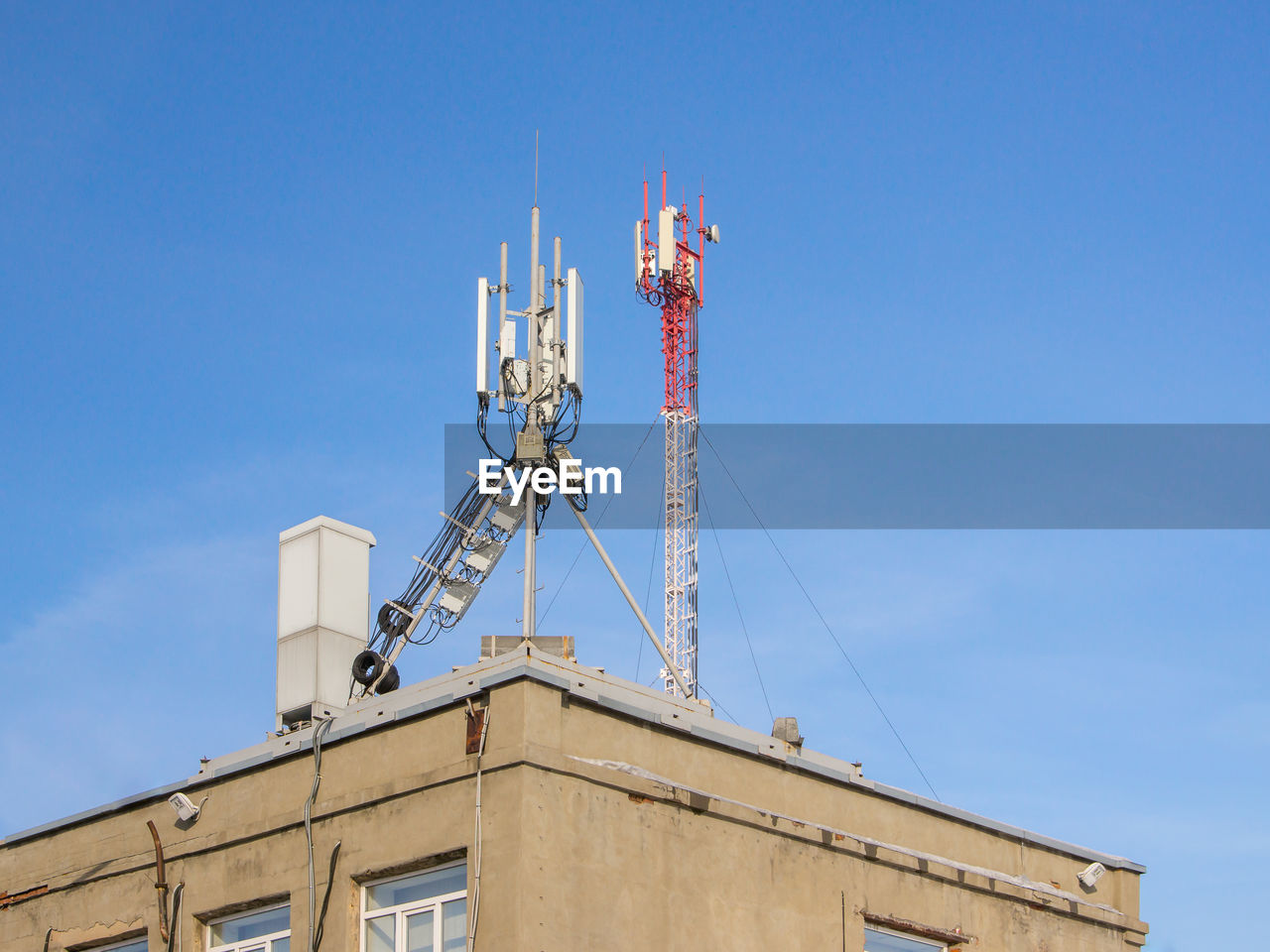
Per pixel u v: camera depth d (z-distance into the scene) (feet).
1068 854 87.25
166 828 78.07
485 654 76.64
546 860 65.51
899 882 78.33
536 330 86.02
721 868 71.51
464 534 93.15
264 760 75.25
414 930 68.28
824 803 77.61
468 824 66.90
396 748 71.15
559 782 67.05
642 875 68.54
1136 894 88.94
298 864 72.08
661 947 68.08
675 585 270.67
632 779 69.26
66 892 80.28
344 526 88.02
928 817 81.76
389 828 69.51
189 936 74.69
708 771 73.46
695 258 286.87
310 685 83.87
